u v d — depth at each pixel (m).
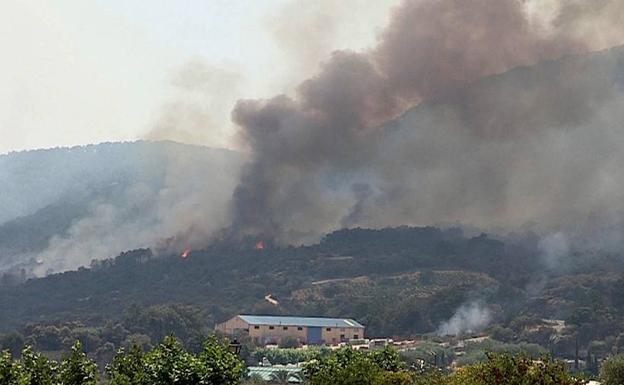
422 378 34.59
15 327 198.50
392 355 42.72
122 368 32.62
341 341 169.25
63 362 28.06
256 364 123.44
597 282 193.50
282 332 168.62
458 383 26.66
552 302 182.38
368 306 195.25
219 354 32.12
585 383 24.33
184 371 31.05
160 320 165.00
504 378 24.38
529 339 156.88
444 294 195.50
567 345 150.88
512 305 189.62
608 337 153.88
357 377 37.75
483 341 147.88
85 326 169.38
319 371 41.50
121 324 165.38
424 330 180.88
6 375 25.39
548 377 23.75
